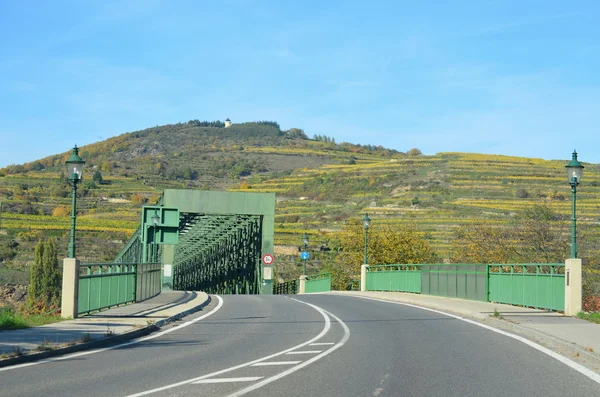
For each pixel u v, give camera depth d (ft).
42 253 184.55
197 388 29.40
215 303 90.79
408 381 31.01
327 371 33.86
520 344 44.50
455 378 31.81
